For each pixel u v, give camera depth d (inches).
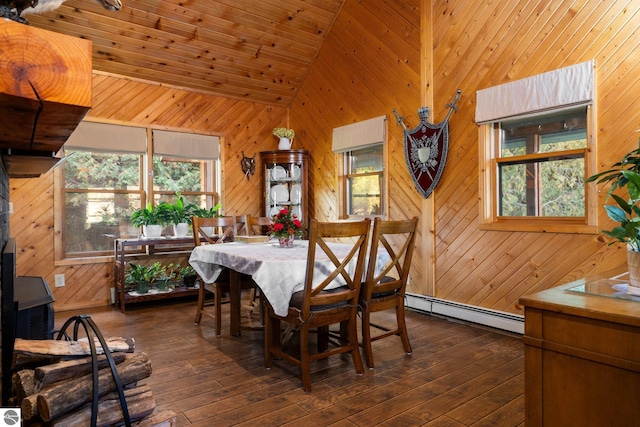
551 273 122.2
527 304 54.7
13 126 38.0
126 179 180.7
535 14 124.9
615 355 46.9
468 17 142.6
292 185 213.6
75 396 49.9
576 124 120.1
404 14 164.9
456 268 148.2
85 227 170.6
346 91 192.5
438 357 110.2
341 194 197.8
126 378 55.9
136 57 171.8
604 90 111.1
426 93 156.3
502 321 133.3
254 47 189.9
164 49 173.3
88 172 171.5
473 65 141.3
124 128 176.6
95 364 47.4
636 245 56.4
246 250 120.4
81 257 168.2
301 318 90.7
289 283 94.8
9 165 69.1
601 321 47.9
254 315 155.9
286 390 90.3
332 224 90.7
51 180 160.6
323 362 107.8
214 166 206.2
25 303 70.4
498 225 134.6
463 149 145.0
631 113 106.5
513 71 130.3
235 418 78.0
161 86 186.7
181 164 196.2
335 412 80.4
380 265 114.9
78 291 166.6
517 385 92.3
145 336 129.5
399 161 168.2
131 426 52.8
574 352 50.3
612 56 109.7
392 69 170.2
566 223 121.4
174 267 188.9
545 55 122.7
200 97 198.2
